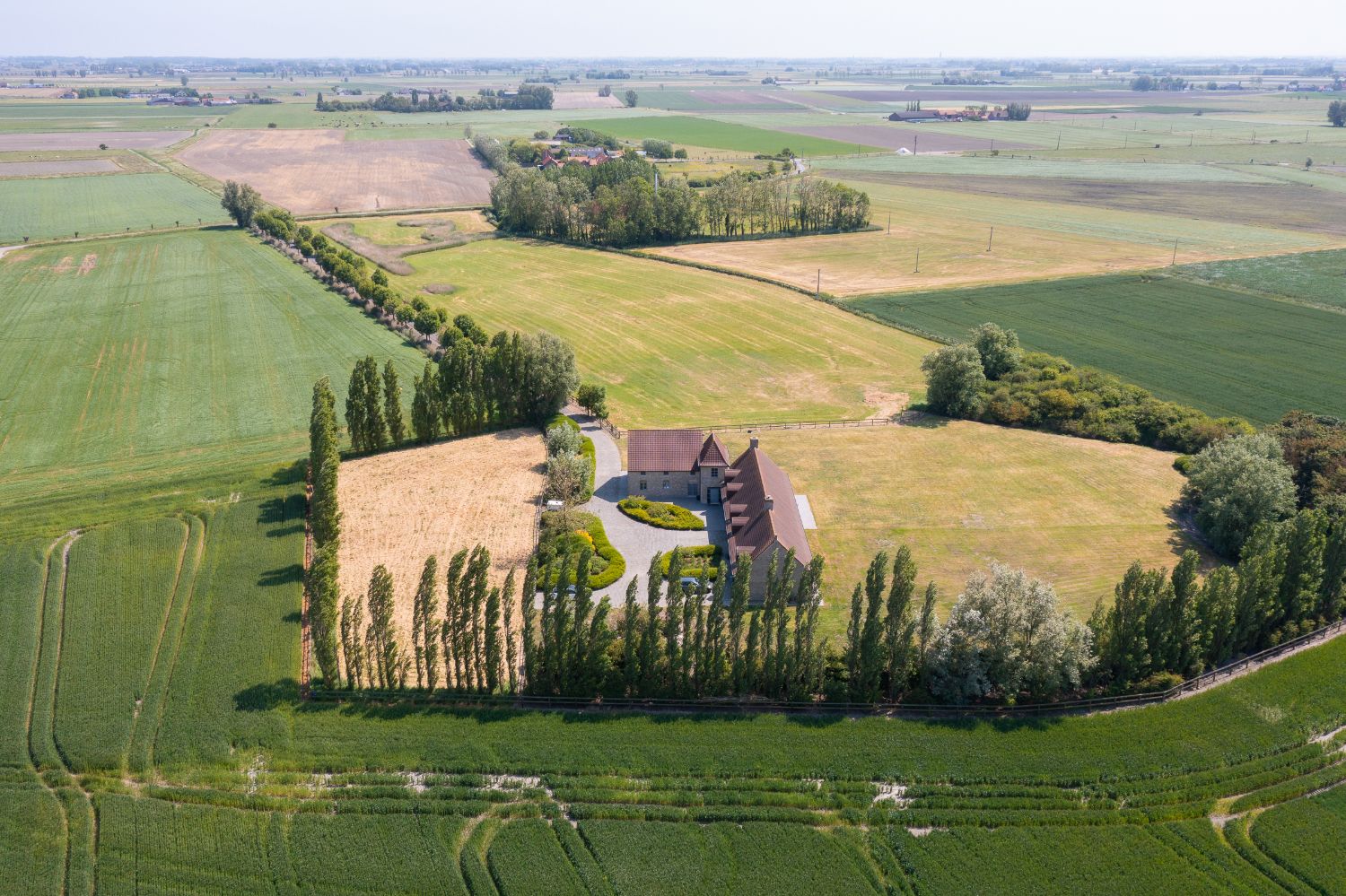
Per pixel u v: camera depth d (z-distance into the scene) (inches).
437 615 3164.4
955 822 2320.4
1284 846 2229.3
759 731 2625.5
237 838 2255.2
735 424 4913.9
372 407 4439.0
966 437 4768.7
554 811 2340.1
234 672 2834.6
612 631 2834.6
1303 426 4188.0
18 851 2209.6
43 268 7824.8
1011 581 2736.2
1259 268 7800.2
